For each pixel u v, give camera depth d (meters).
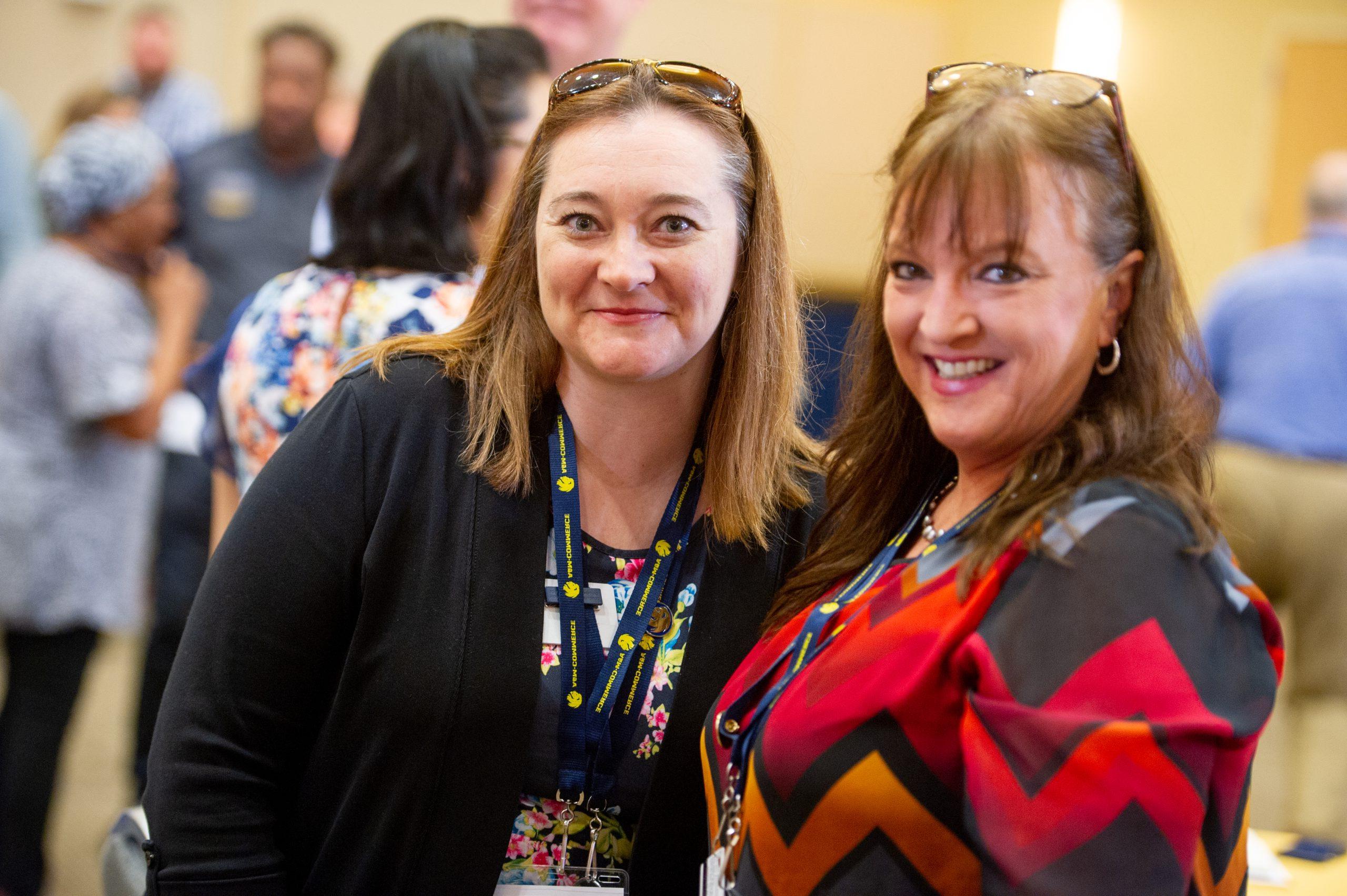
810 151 5.27
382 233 1.74
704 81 1.32
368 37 5.14
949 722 1.02
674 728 1.32
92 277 3.12
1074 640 0.95
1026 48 5.33
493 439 1.34
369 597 1.28
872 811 1.04
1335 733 3.37
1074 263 1.05
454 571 1.29
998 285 1.05
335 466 1.30
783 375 1.42
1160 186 5.18
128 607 3.20
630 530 1.38
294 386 1.70
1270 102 5.80
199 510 3.28
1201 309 5.86
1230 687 0.95
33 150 5.17
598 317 1.28
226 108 5.07
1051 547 0.99
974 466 1.17
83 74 5.16
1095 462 1.04
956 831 1.02
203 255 3.81
